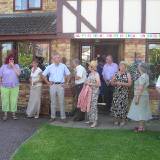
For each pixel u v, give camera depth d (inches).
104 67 524.7
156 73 526.9
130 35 523.2
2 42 578.9
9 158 333.1
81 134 407.2
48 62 555.5
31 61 565.9
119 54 558.3
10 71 492.1
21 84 561.9
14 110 498.9
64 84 491.5
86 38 537.0
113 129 438.0
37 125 460.8
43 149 351.9
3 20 582.2
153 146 362.0
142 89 418.3
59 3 537.6
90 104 453.7
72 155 335.0
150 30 521.7
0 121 486.3
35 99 511.5
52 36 537.6
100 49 565.9
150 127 454.6
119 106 458.9
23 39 549.6
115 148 355.6
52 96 482.9
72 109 535.2
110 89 532.1
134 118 422.3
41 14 585.3
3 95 492.7
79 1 532.7
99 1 529.3
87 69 565.6
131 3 524.4
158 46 529.3
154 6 520.4
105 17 529.7
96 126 454.6
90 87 455.8
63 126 452.8
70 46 542.0
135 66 487.5
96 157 330.0
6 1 599.5
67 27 536.7
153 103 520.4
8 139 393.1
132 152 343.9
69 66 538.9
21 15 591.8
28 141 379.2
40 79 512.1
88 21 531.8
